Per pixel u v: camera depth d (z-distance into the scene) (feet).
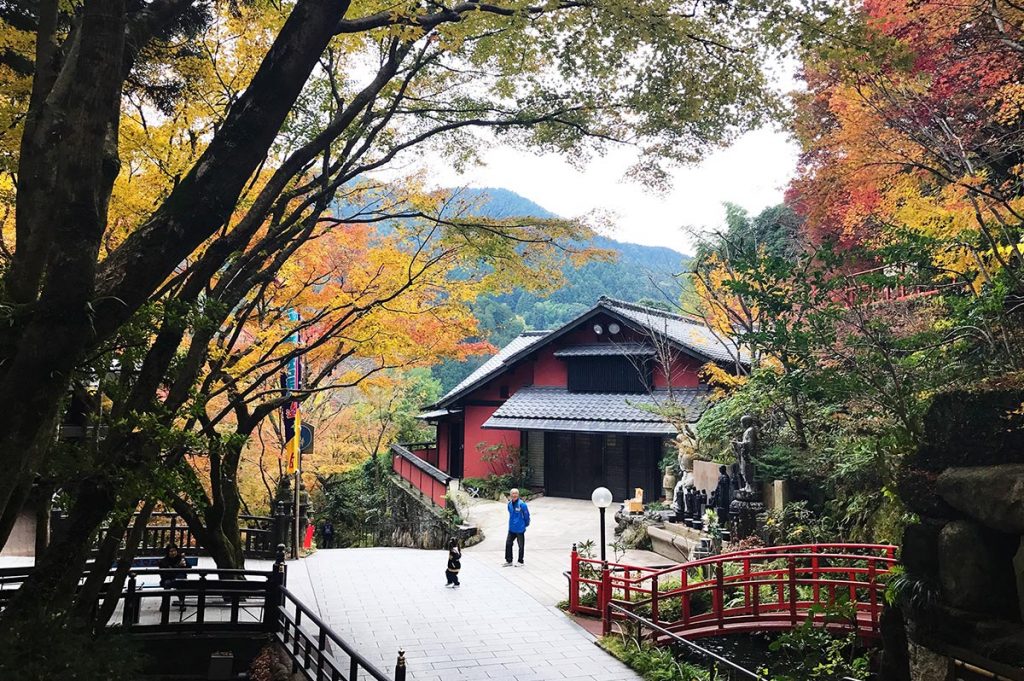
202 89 27.76
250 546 54.13
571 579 38.22
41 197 16.52
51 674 15.74
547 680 28.27
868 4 29.04
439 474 68.59
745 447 46.60
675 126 25.89
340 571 48.91
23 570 28.60
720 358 66.64
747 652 33.06
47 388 13.42
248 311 31.94
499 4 21.12
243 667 31.32
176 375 23.50
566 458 82.43
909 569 18.93
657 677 28.17
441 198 33.12
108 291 14.01
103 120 13.91
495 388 89.51
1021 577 16.03
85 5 14.08
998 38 29.60
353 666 21.91
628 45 21.71
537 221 31.04
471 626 35.55
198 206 14.75
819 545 33.68
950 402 18.76
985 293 23.81
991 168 31.27
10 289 15.31
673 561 49.83
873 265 34.86
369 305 35.17
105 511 19.15
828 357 26.96
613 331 75.92
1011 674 15.26
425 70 28.30
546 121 27.99
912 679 18.62
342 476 90.89
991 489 16.52
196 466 57.77
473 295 39.17
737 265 22.33
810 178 36.70
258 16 25.88
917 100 29.91
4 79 22.11
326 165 26.32
